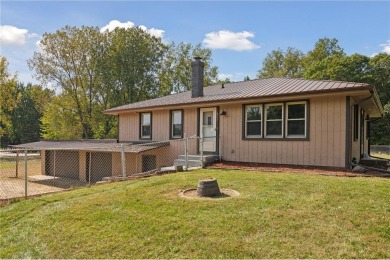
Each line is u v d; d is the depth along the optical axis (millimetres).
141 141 15398
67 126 31844
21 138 52469
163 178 8414
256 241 4012
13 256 4258
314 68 35844
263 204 5383
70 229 4898
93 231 4734
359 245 3793
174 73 38656
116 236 4496
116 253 4043
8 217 5949
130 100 34188
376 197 5625
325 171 9203
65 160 18516
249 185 7039
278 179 7648
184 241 4172
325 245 3826
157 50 36469
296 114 10594
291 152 10625
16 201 7281
